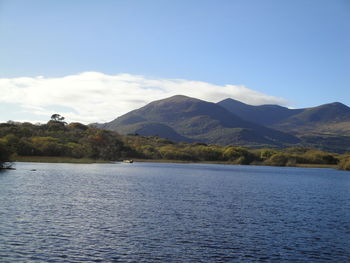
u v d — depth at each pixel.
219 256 29.70
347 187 106.81
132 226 39.09
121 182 95.00
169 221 42.47
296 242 34.62
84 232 35.75
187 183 99.94
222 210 52.12
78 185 81.75
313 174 188.62
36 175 104.88
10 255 28.00
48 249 29.86
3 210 45.28
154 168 188.50
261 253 30.86
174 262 27.95
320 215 50.78
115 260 27.91
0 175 99.81
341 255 30.89
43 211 45.91
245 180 122.19
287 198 71.81
